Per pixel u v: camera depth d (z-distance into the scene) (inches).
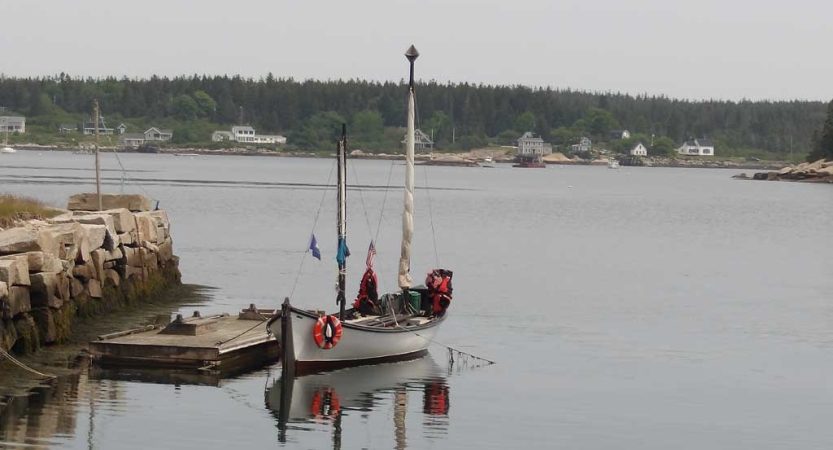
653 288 2881.4
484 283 2866.6
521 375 1732.3
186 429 1365.7
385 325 1784.0
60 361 1656.0
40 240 1728.6
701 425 1472.7
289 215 5039.4
